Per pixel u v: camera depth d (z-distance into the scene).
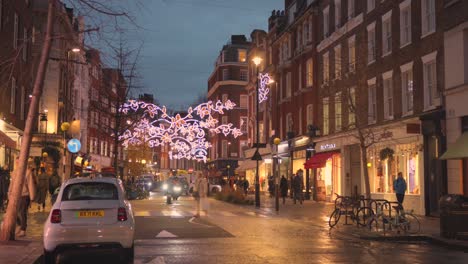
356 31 30.25
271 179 43.62
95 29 12.45
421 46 23.17
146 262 10.74
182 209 27.02
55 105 38.16
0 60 22.66
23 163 12.79
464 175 20.16
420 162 22.77
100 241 10.21
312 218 21.94
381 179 27.33
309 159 36.56
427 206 22.36
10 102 27.14
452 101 20.59
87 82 48.19
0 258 10.35
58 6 13.16
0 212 21.05
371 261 11.01
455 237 14.57
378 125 26.77
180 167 115.19
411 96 24.30
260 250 12.46
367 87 28.52
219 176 64.00
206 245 13.31
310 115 38.34
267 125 50.38
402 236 15.47
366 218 18.64
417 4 23.56
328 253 12.14
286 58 44.31
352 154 31.52
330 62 34.19
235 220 20.69
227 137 76.06
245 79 77.75
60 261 11.30
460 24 20.02
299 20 39.94
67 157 40.03
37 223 17.38
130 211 10.83
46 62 13.01
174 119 51.56
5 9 24.48
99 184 10.99
